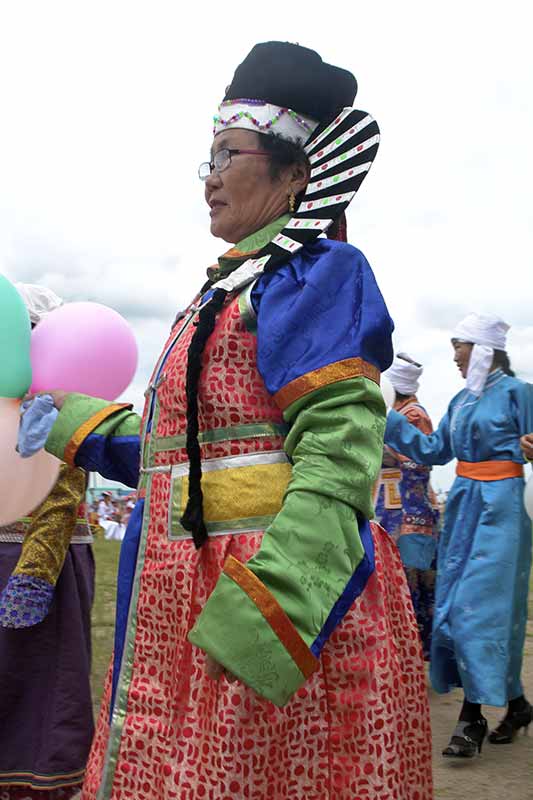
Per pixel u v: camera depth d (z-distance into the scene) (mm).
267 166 1854
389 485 5828
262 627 1472
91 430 2076
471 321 4570
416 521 5727
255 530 1669
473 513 4480
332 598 1520
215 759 1549
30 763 3102
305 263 1722
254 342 1713
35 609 3047
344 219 1952
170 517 1741
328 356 1620
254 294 1718
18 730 3125
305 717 1615
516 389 4430
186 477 1740
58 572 3123
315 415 1595
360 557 1559
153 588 1738
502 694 4137
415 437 4797
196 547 1676
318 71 1847
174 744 1622
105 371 2596
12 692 3117
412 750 1771
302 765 1606
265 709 1568
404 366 6168
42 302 3145
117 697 1734
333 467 1564
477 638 4238
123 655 1761
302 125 1854
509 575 4312
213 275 1935
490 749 4289
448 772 3914
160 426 1813
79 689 3160
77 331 2570
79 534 3369
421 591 5879
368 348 1650
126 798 1671
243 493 1679
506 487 4391
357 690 1639
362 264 1715
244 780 1544
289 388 1625
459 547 4500
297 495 1554
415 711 1789
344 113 1851
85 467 2088
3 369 2439
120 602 1840
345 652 1644
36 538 3098
